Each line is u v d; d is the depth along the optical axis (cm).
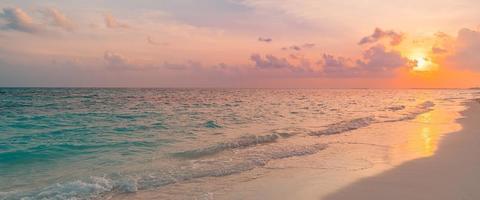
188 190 843
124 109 3575
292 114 3006
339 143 1494
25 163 1154
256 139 1542
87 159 1201
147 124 2208
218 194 813
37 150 1355
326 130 1894
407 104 4869
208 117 2700
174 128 2023
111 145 1468
